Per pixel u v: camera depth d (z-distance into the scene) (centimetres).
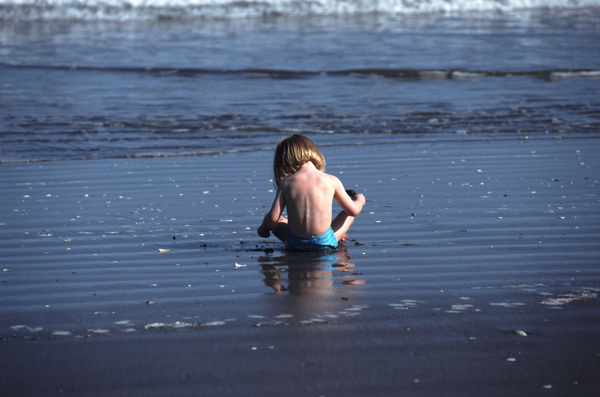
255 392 399
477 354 447
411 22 3859
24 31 3494
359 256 706
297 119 1642
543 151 1259
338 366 433
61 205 942
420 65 2469
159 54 2784
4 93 1981
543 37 3198
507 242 739
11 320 525
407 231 797
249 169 1175
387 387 403
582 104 1764
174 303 564
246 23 3838
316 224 725
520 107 1741
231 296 582
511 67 2412
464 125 1538
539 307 536
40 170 1174
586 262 661
